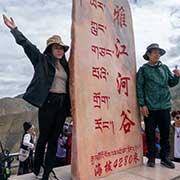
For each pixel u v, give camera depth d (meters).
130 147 2.82
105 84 2.65
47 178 2.32
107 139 2.61
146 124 2.80
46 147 2.44
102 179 2.48
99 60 2.62
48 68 2.30
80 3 2.50
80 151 2.35
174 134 3.44
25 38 2.28
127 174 2.61
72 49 2.39
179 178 2.57
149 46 2.77
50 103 2.31
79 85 2.40
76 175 2.32
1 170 2.62
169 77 2.82
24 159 3.33
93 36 2.59
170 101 2.79
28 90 2.27
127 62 2.90
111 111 2.68
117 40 2.84
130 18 3.03
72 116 2.36
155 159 2.99
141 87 2.81
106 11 2.77
